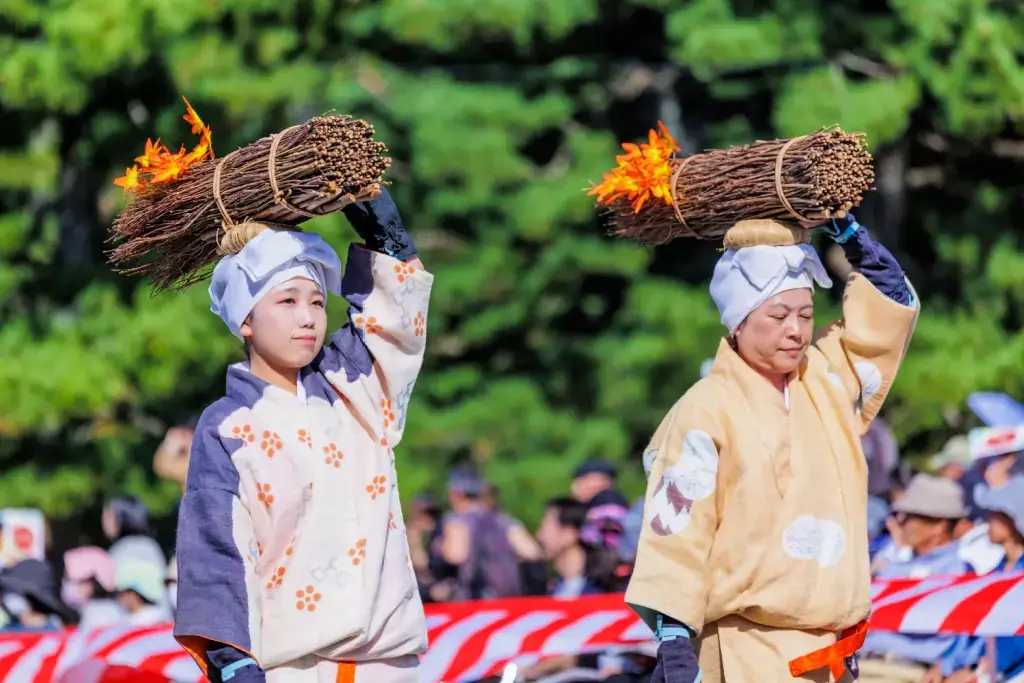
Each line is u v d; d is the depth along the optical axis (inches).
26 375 1792.6
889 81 1963.6
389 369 570.3
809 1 2048.5
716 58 1972.2
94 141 1975.9
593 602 824.9
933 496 975.6
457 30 2004.2
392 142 2130.9
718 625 593.0
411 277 570.3
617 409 2101.4
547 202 2032.5
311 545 540.1
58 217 2068.2
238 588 526.0
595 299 2273.6
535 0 2006.6
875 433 1096.2
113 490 1919.3
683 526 583.8
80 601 1173.1
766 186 590.6
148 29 1801.2
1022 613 709.9
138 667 828.6
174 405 2005.4
